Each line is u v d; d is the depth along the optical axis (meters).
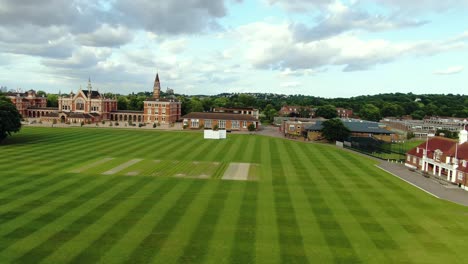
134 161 78.81
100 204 48.03
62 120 198.38
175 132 145.00
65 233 38.34
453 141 73.62
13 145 98.25
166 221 42.34
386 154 101.81
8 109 105.31
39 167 69.69
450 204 52.16
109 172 67.31
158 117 197.50
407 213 47.53
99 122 199.12
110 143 106.38
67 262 32.22
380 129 145.50
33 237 37.22
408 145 131.75
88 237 37.47
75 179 61.12
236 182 62.31
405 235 40.06
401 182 65.31
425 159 76.81
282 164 80.19
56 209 45.62
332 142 128.38
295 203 50.72
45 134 125.75
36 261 32.31
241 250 35.28
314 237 38.88
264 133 155.12
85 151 90.56
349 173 72.06
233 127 170.25
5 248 34.72
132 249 34.97
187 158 84.75
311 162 83.69
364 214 46.69
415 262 33.84
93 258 33.00
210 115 172.25
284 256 34.31
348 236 39.38
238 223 42.31
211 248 35.56
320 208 48.72
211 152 94.62
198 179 63.94
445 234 40.62
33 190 53.81
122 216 43.66
